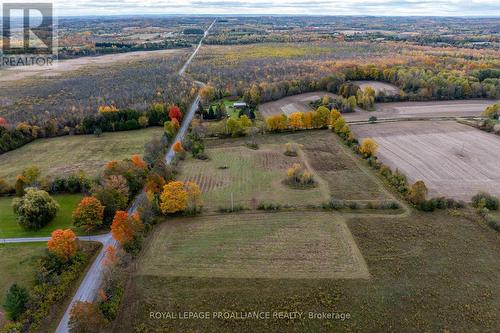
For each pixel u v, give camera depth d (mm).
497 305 50812
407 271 57188
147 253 61688
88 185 81875
